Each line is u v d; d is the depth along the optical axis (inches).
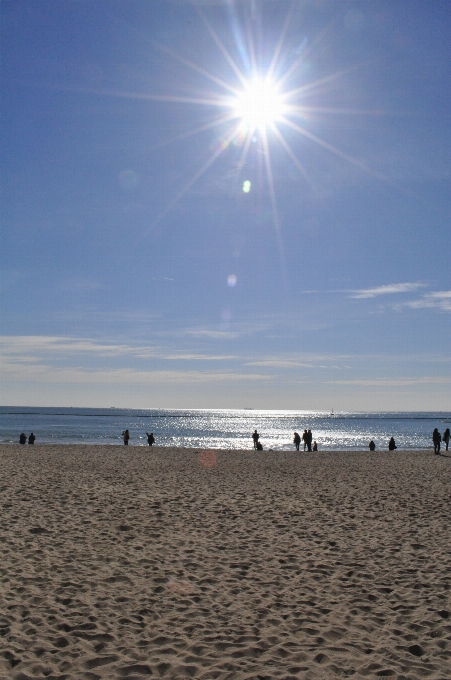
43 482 658.8
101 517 450.9
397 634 226.7
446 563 332.8
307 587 287.1
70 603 254.7
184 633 224.2
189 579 297.1
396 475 826.8
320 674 189.2
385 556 348.8
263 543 379.6
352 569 319.0
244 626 232.5
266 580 298.0
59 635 217.9
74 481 678.5
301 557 344.8
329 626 234.1
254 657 202.7
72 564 315.9
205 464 982.4
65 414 7377.0
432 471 890.7
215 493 610.2
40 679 181.3
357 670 192.9
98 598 263.3
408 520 467.8
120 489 617.6
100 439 2401.6
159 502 535.2
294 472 861.8
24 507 483.8
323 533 413.7
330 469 916.6
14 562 314.3
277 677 185.6
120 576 297.0
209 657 201.3
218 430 3801.7
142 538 384.5
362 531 422.3
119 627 228.7
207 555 345.7
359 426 5123.0
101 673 187.0
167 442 2364.7
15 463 907.4
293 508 521.3
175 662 196.2
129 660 197.5
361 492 636.7
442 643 217.5
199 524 437.1
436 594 276.2
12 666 189.8
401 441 2684.5
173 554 345.7
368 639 221.5
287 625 234.8
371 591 281.4
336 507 530.3
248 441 2583.7
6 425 3730.3
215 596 271.4
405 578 303.1
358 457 1213.1
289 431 3919.8
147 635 221.6
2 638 212.8
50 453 1179.3
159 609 251.6
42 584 279.3
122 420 5438.0
